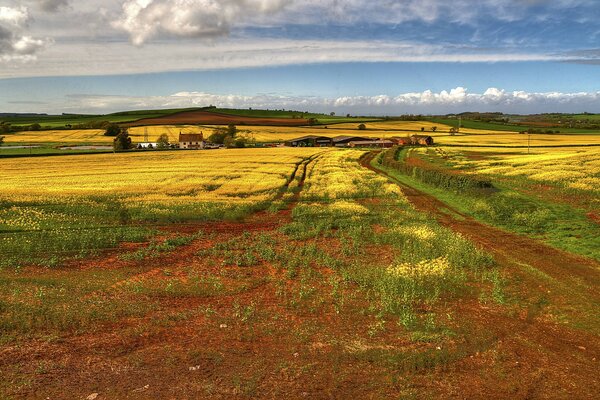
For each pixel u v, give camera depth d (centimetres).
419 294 1559
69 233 2486
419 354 1123
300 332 1255
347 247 2209
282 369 1054
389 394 954
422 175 4794
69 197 3612
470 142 11681
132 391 960
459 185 3944
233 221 2964
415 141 11806
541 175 4328
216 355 1120
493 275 1756
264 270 1873
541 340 1216
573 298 1510
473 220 2903
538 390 973
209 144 12875
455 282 1692
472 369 1064
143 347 1165
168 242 2333
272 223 2898
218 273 1833
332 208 3281
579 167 4869
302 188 4478
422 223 2753
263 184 4484
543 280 1697
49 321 1301
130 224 2827
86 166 6406
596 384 995
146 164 6656
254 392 956
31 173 5547
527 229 2536
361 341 1202
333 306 1458
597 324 1310
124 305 1445
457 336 1232
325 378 1016
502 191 3697
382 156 8425
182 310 1418
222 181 4709
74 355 1118
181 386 980
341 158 7962
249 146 12262
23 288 1599
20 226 2667
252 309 1426
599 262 1902
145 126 18450
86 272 1834
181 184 4447
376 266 1908
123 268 1900
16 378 1008
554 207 2978
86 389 968
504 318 1369
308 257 2050
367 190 4134
